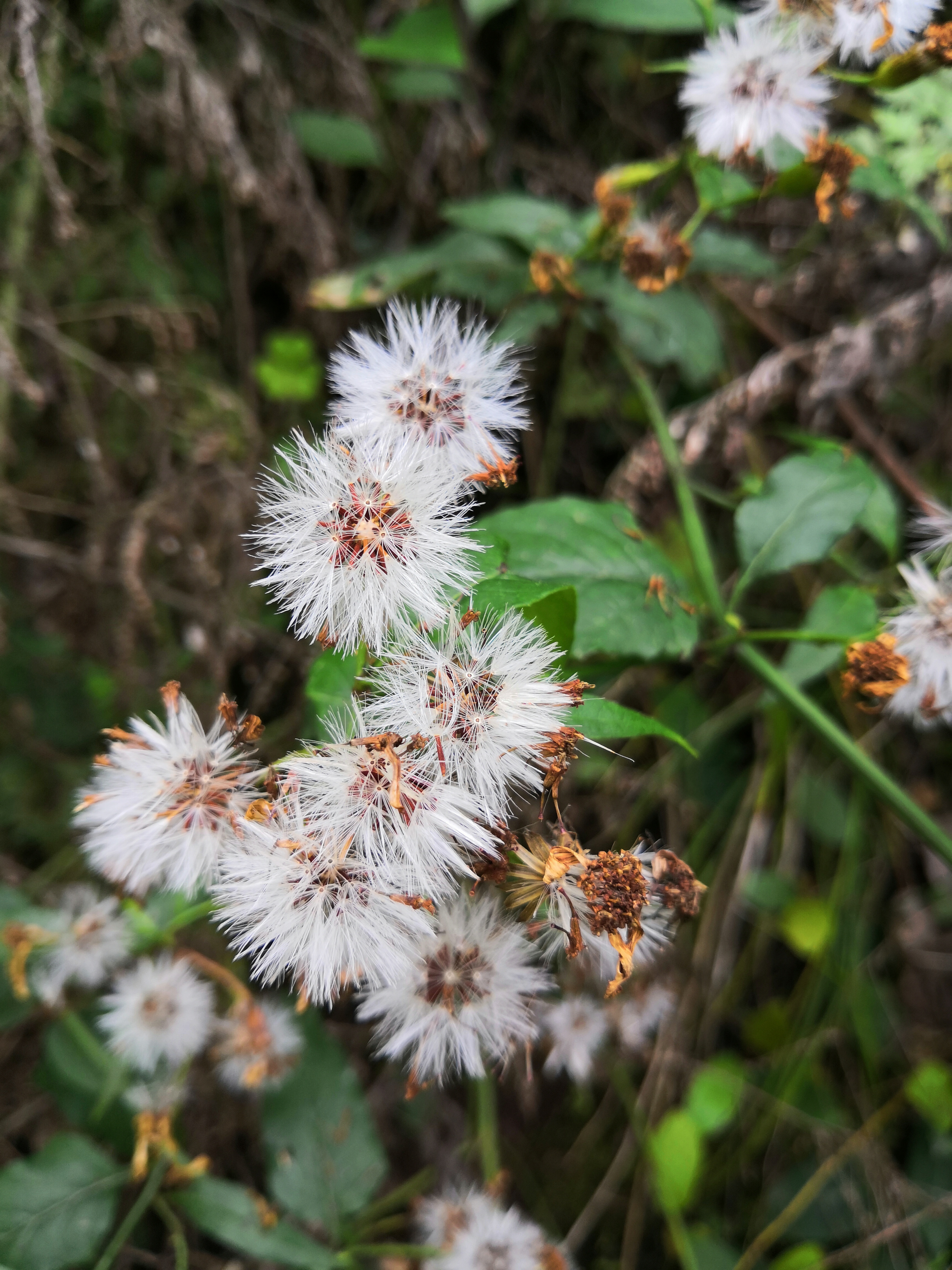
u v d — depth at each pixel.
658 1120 0.15
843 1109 0.16
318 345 0.16
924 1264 0.15
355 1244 0.13
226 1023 0.13
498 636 0.09
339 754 0.09
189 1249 0.14
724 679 0.16
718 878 0.16
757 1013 0.16
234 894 0.09
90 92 0.14
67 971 0.12
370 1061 0.15
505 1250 0.12
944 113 0.13
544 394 0.16
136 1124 0.12
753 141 0.12
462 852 0.09
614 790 0.16
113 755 0.10
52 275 0.14
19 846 0.15
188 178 0.15
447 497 0.09
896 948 0.16
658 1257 0.16
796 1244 0.15
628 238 0.13
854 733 0.16
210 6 0.14
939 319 0.14
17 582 0.15
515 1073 0.15
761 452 0.16
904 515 0.16
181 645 0.15
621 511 0.12
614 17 0.14
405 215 0.16
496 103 0.16
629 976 0.09
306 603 0.09
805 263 0.16
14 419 0.15
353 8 0.15
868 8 0.11
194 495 0.15
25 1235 0.12
